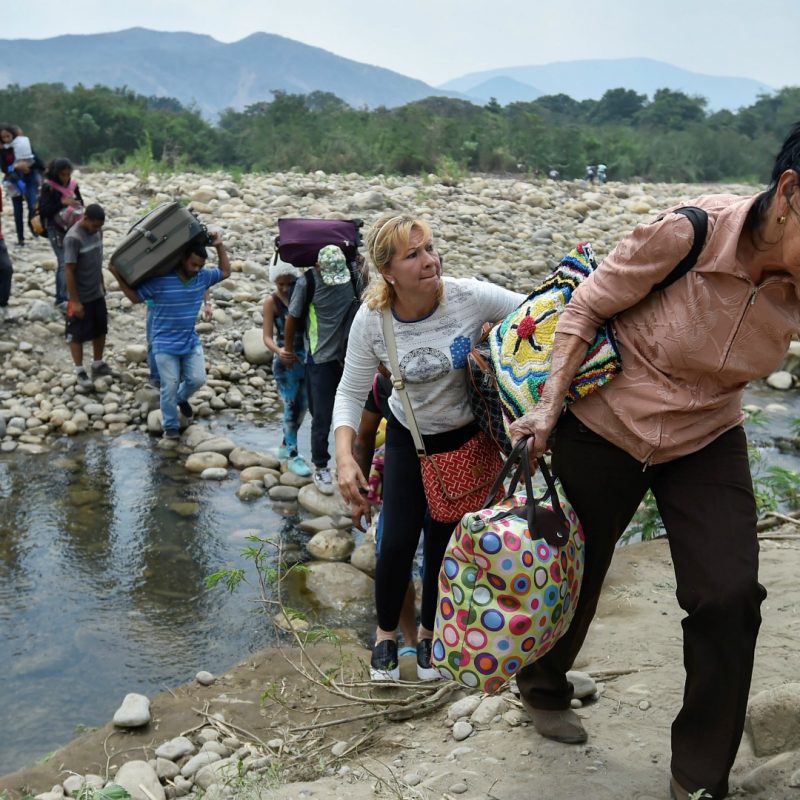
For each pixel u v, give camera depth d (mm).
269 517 6613
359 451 4520
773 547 4961
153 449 7723
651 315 2695
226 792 3320
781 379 9922
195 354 7855
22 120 37844
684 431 2719
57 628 5199
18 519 6480
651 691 3566
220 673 4801
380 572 4004
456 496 3738
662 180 40219
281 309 7125
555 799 2934
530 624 2734
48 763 3715
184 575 5801
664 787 2943
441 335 3572
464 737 3502
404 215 3510
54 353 9172
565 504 2865
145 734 3906
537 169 31750
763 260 2498
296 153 30438
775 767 2904
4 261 9562
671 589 4574
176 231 7395
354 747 3623
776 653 3758
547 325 3041
